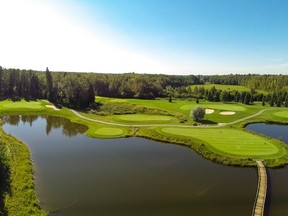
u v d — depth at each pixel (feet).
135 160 168.45
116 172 148.36
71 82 379.14
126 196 121.08
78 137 222.07
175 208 112.47
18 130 242.58
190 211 110.42
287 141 224.33
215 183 136.87
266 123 298.35
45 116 310.04
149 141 213.46
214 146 188.85
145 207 112.47
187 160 170.40
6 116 301.63
